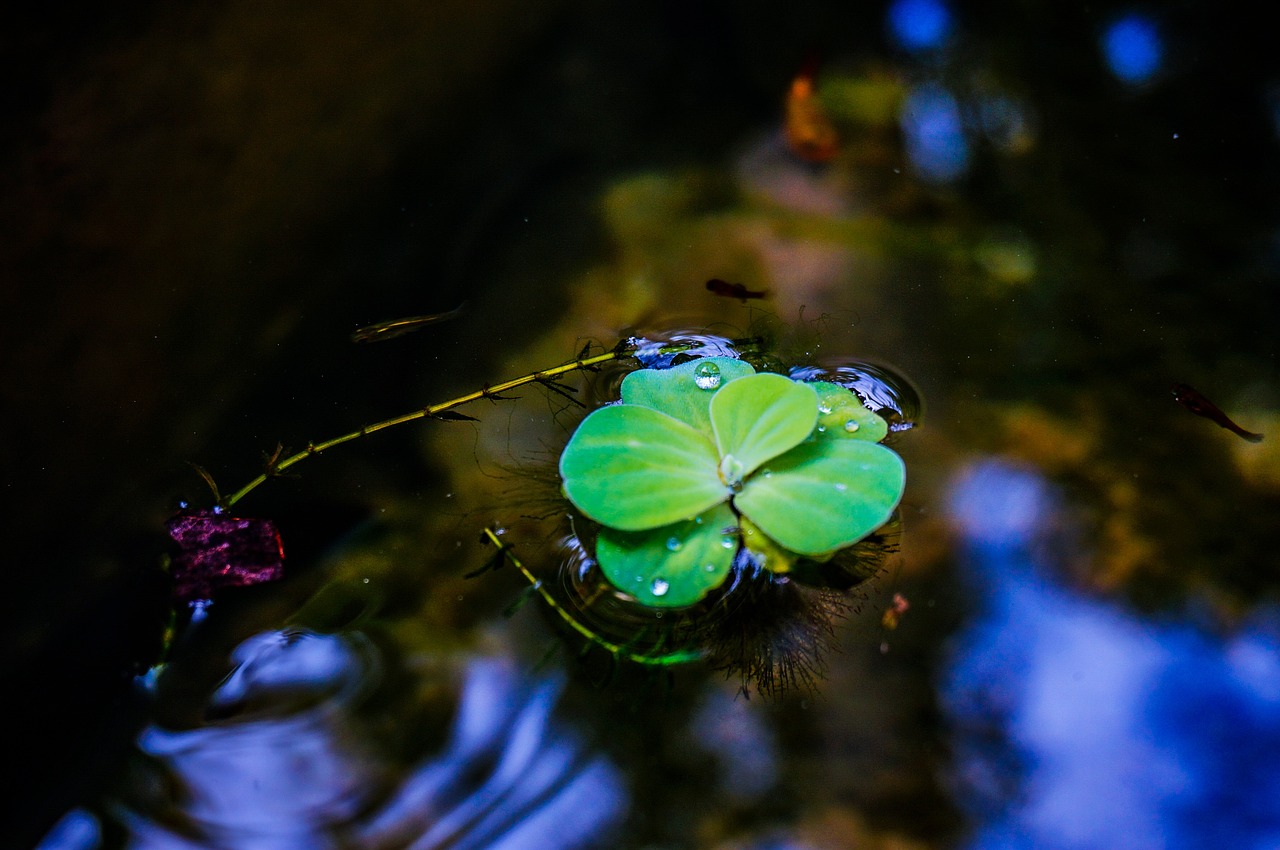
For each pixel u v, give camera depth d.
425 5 0.50
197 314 0.45
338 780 0.39
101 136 0.46
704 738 0.39
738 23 0.53
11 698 0.40
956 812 0.38
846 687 0.39
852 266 0.46
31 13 0.46
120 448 0.43
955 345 0.44
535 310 0.46
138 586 0.41
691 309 0.45
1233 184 0.47
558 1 0.53
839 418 0.41
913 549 0.41
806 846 0.38
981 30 0.52
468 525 0.42
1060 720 0.39
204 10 0.48
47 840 0.38
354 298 0.46
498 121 0.50
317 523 0.42
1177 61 0.50
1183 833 0.38
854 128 0.50
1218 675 0.39
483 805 0.38
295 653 0.40
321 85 0.48
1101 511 0.41
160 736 0.39
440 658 0.40
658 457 0.41
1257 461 0.42
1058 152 0.48
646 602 0.39
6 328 0.43
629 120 0.50
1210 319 0.44
